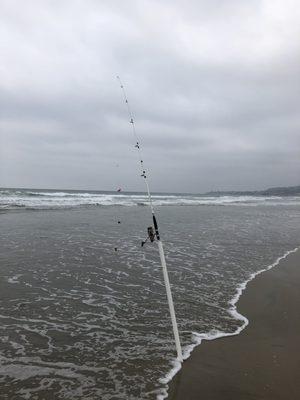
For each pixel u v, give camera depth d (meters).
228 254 11.58
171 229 17.28
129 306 6.48
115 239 13.66
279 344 5.18
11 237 13.32
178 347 4.57
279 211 34.12
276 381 4.18
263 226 19.89
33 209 26.66
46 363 4.40
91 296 6.97
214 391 3.95
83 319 5.82
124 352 4.75
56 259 9.98
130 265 9.59
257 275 9.11
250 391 3.97
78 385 3.95
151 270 9.14
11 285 7.46
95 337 5.17
